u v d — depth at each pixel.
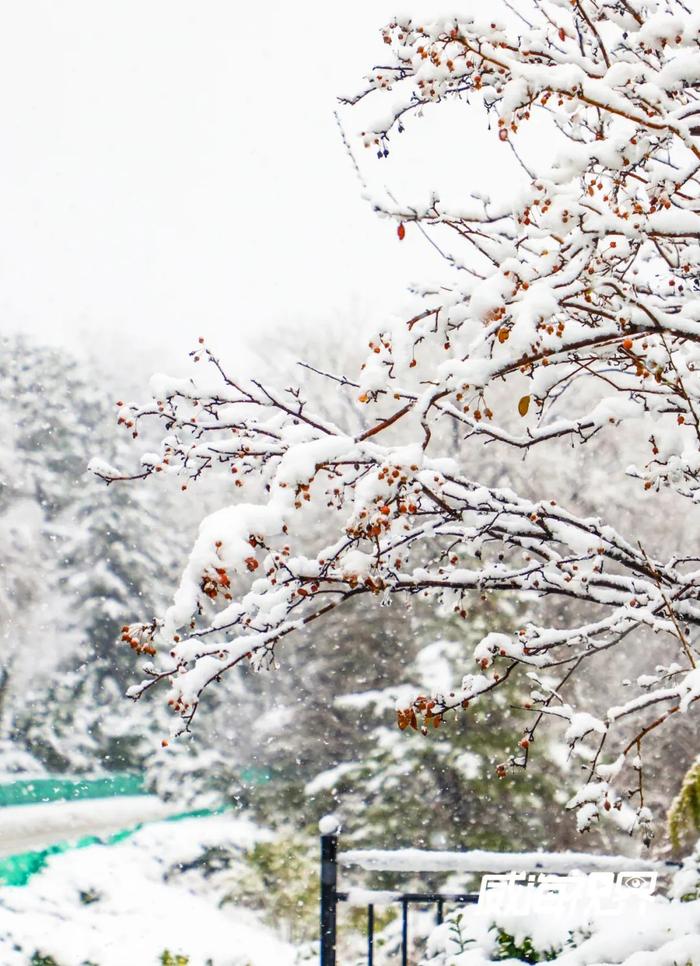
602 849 13.55
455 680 13.64
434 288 3.83
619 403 4.36
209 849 19.30
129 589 32.56
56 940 11.50
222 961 12.95
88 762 30.45
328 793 16.30
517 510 4.27
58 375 38.53
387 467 3.32
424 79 3.44
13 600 32.16
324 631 19.62
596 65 3.65
